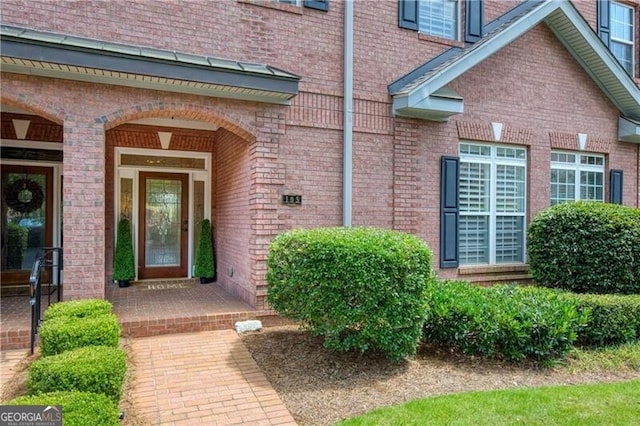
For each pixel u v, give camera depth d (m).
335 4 7.09
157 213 9.25
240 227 7.31
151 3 6.05
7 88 5.23
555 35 8.96
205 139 9.34
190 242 9.47
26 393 3.79
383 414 3.66
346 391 4.17
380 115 7.39
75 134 5.50
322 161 6.94
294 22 6.81
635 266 6.96
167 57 5.52
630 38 10.20
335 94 7.05
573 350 5.29
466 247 8.33
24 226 8.38
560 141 9.03
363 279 4.44
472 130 8.12
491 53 7.60
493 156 8.52
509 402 3.90
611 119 9.69
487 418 3.60
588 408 3.82
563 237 7.42
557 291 6.53
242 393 4.11
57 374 3.10
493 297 5.77
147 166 9.06
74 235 5.48
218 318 6.07
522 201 8.83
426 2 8.16
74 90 5.51
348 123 7.05
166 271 9.34
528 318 5.01
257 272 6.42
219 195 8.88
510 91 8.52
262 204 6.50
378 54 7.42
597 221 7.13
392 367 4.77
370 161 7.30
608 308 5.69
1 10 5.36
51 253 8.06
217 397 4.02
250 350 5.22
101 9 5.80
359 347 4.69
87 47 5.09
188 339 5.62
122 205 8.92
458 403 3.86
